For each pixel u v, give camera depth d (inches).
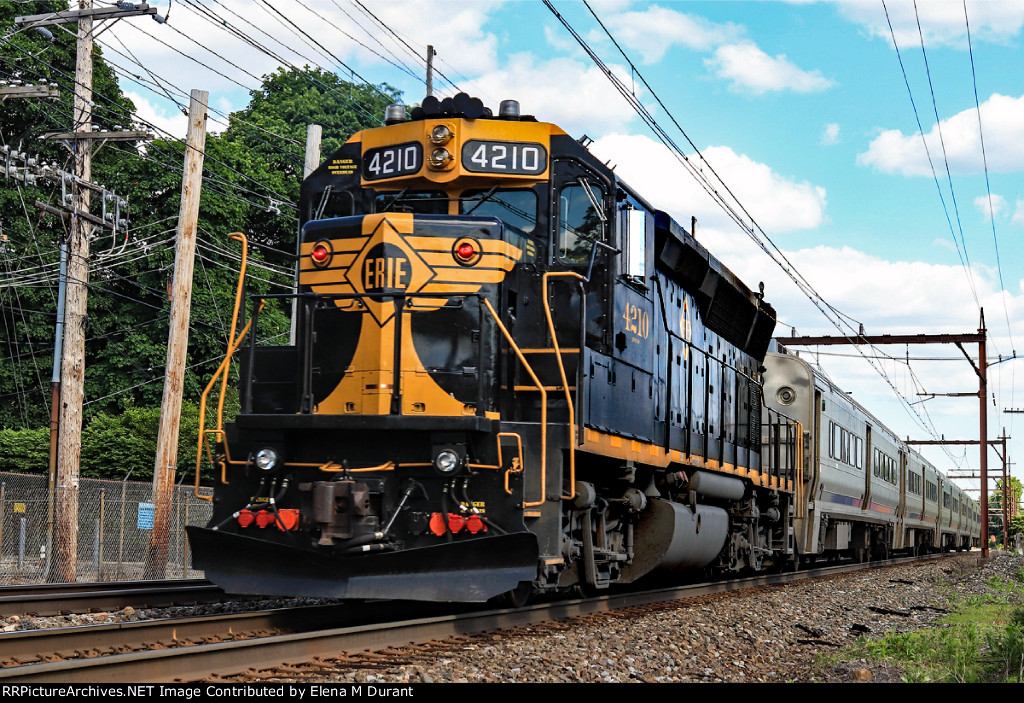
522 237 397.7
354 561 351.6
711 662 348.2
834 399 932.0
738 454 635.5
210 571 368.5
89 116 815.7
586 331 401.4
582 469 414.3
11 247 1312.7
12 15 1375.5
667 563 479.8
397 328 364.5
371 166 409.7
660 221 493.0
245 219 1505.9
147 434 1170.6
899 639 413.7
